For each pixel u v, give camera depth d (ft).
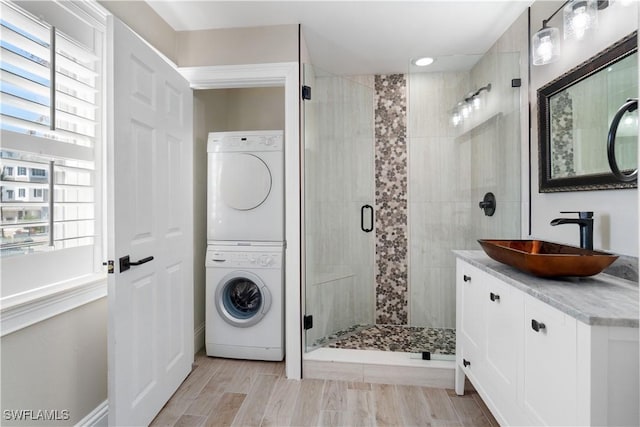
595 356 2.60
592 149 4.43
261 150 7.61
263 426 5.21
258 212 7.62
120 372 4.39
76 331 4.48
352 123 8.45
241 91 9.97
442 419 5.36
